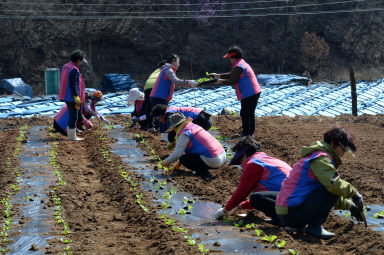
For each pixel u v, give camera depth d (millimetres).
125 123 13453
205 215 6320
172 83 11180
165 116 8570
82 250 5234
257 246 4973
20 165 9078
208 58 54219
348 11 57750
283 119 13594
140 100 12445
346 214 6172
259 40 55906
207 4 55625
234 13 56938
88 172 8695
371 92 28203
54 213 6500
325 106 25516
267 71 54781
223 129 12047
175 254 4875
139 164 9102
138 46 53250
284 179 5613
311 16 57812
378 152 9406
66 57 50375
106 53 52156
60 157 9734
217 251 4902
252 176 5781
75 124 11211
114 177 8234
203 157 7895
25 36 49125
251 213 6203
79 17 50531
